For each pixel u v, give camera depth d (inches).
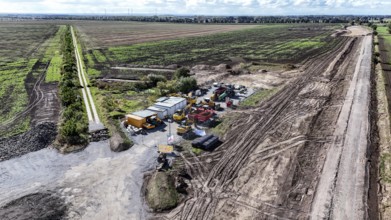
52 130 1268.5
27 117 1446.9
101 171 980.6
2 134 1256.2
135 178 941.8
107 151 1117.1
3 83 2074.3
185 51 3567.9
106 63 2824.8
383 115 1423.5
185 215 776.3
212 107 1572.3
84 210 796.0
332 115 1428.4
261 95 1798.7
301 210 783.1
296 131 1262.3
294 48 3641.7
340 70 2359.7
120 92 1872.5
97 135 1236.5
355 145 1119.6
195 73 2400.3
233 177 941.8
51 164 1027.9
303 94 1781.5
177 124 1362.0
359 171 949.2
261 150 1110.4
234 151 1107.9
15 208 800.3
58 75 2314.2
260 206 802.2
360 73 2202.3
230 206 805.9
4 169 995.9
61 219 761.6
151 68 2603.3
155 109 1422.2
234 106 1610.5
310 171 962.1
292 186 887.7
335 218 751.1
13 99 1723.7
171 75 2336.4
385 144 1129.4
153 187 869.8
